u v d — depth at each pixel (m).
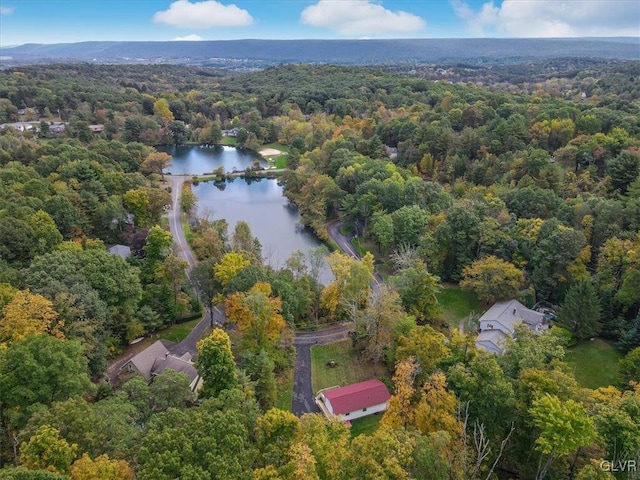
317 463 36.31
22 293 54.97
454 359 54.41
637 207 84.94
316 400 62.00
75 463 31.64
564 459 42.56
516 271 82.19
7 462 37.72
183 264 80.81
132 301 70.94
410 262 86.12
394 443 35.09
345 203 126.81
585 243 83.31
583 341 74.62
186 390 48.81
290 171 166.50
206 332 76.94
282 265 107.06
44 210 92.88
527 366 50.84
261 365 58.72
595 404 44.88
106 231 105.38
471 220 94.62
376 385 61.66
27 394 40.75
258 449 38.66
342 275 78.88
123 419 40.31
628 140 117.62
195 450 33.12
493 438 44.06
